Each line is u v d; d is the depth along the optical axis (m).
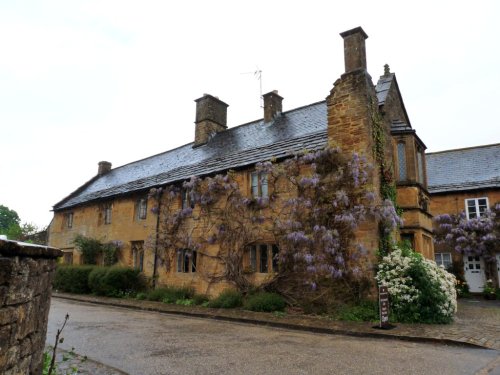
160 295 14.50
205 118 19.92
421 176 13.84
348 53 12.27
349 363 5.89
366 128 11.22
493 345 6.97
